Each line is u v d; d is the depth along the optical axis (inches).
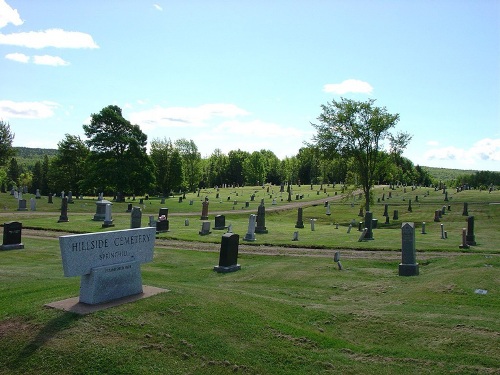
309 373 391.9
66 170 3976.4
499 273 761.6
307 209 2783.0
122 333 418.0
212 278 821.9
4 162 3272.6
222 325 455.2
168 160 4055.1
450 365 409.7
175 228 1624.0
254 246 1238.9
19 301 507.2
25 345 396.5
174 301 497.4
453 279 734.5
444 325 503.2
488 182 5492.1
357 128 2245.3
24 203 2082.9
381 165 2362.2
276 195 3823.8
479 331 482.0
